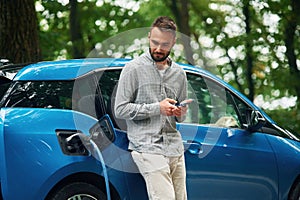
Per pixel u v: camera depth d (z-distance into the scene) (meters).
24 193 5.86
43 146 5.93
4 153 5.84
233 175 6.93
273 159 7.24
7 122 5.91
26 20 10.33
